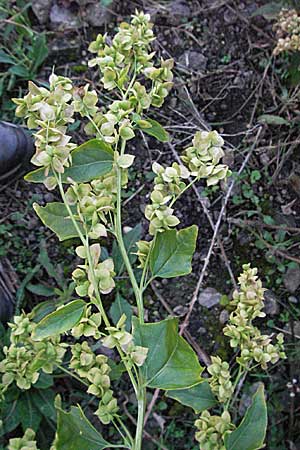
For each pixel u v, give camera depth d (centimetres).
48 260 58
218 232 61
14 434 55
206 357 57
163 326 35
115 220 37
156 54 66
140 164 63
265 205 62
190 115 64
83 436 37
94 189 37
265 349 43
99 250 34
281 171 62
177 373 35
